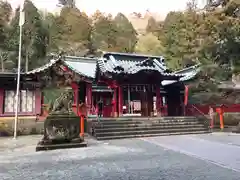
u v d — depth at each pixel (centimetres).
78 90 1639
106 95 2345
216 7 2111
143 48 5544
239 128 1462
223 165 604
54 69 1496
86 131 1454
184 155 738
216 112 1766
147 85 1983
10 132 1443
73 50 4534
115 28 6122
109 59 2095
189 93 2219
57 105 963
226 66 2141
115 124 1388
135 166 598
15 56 4125
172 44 3684
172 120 1550
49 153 802
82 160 677
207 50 2117
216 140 1098
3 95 1469
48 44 4594
